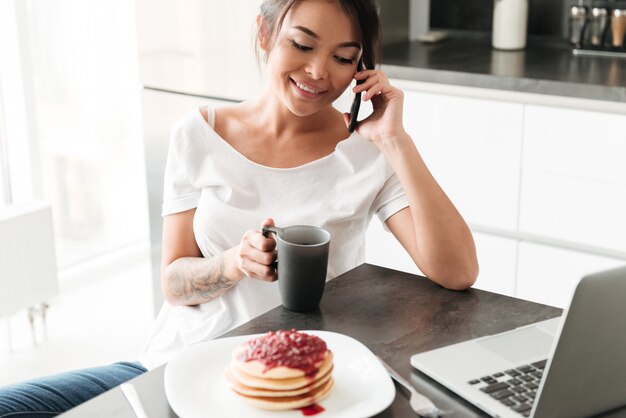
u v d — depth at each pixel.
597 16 2.94
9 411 1.44
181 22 2.96
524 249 2.73
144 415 1.05
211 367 1.13
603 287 0.96
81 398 1.52
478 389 1.09
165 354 1.66
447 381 1.11
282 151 1.70
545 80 2.59
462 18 3.29
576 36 3.00
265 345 1.07
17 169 3.38
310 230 1.37
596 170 2.55
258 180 1.67
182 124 1.71
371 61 1.56
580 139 2.55
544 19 3.16
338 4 1.47
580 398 1.03
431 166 2.86
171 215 1.72
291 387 1.03
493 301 1.39
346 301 1.39
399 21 3.25
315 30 1.47
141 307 3.34
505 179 2.72
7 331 3.07
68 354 2.98
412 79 2.83
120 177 3.74
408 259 2.95
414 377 1.15
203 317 1.65
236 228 1.65
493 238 2.78
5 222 2.90
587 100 2.53
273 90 1.57
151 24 3.04
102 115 3.62
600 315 0.98
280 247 1.33
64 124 3.51
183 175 1.70
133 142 3.75
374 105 1.58
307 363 1.05
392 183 1.67
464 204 2.83
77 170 3.59
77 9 3.45
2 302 2.94
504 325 1.30
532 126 2.62
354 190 1.67
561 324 0.96
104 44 3.56
